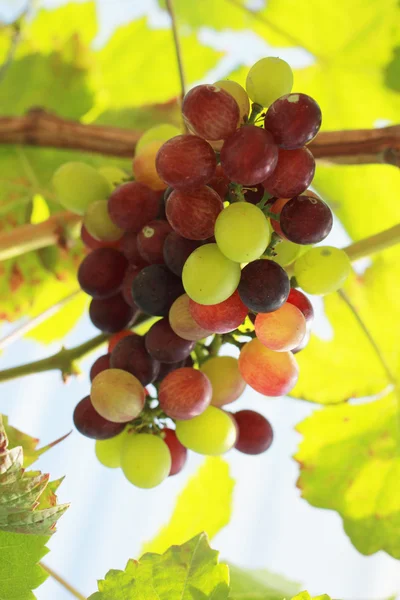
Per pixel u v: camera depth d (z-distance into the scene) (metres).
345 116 0.69
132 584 0.51
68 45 0.68
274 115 0.44
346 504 0.63
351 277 0.65
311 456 0.63
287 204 0.46
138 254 0.50
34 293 0.70
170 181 0.44
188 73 0.73
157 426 0.50
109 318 0.52
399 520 0.62
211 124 0.44
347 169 0.68
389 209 0.69
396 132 0.54
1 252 0.60
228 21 0.71
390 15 0.65
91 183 0.53
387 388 0.64
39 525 0.49
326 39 0.67
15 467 0.48
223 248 0.45
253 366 0.48
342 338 0.64
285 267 0.51
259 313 0.46
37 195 0.67
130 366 0.49
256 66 0.46
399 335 0.64
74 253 0.67
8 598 0.50
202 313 0.46
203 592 0.51
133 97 0.73
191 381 0.48
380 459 0.63
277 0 0.67
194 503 0.69
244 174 0.43
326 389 0.64
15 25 0.67
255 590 0.61
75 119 0.69
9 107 0.68
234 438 0.50
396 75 0.65
